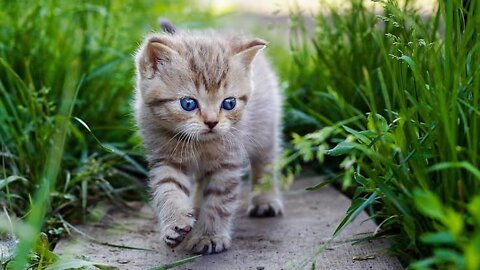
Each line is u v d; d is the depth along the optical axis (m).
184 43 0.76
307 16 1.35
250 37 0.83
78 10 0.94
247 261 0.72
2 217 0.73
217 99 0.75
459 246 0.60
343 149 0.68
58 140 0.73
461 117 0.65
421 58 0.72
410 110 0.67
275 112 0.85
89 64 0.91
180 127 0.75
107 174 0.85
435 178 0.66
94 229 0.79
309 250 0.73
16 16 0.92
